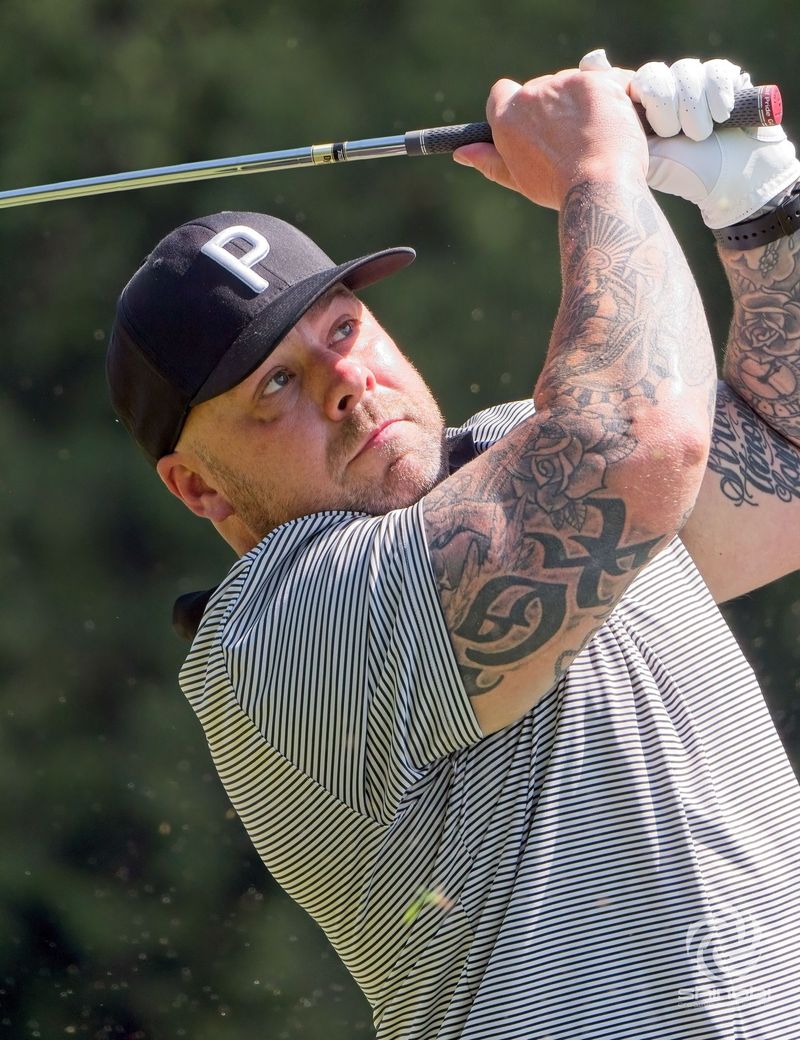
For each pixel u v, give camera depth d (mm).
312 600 6586
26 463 31484
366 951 6812
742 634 27719
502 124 7188
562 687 6605
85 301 32406
